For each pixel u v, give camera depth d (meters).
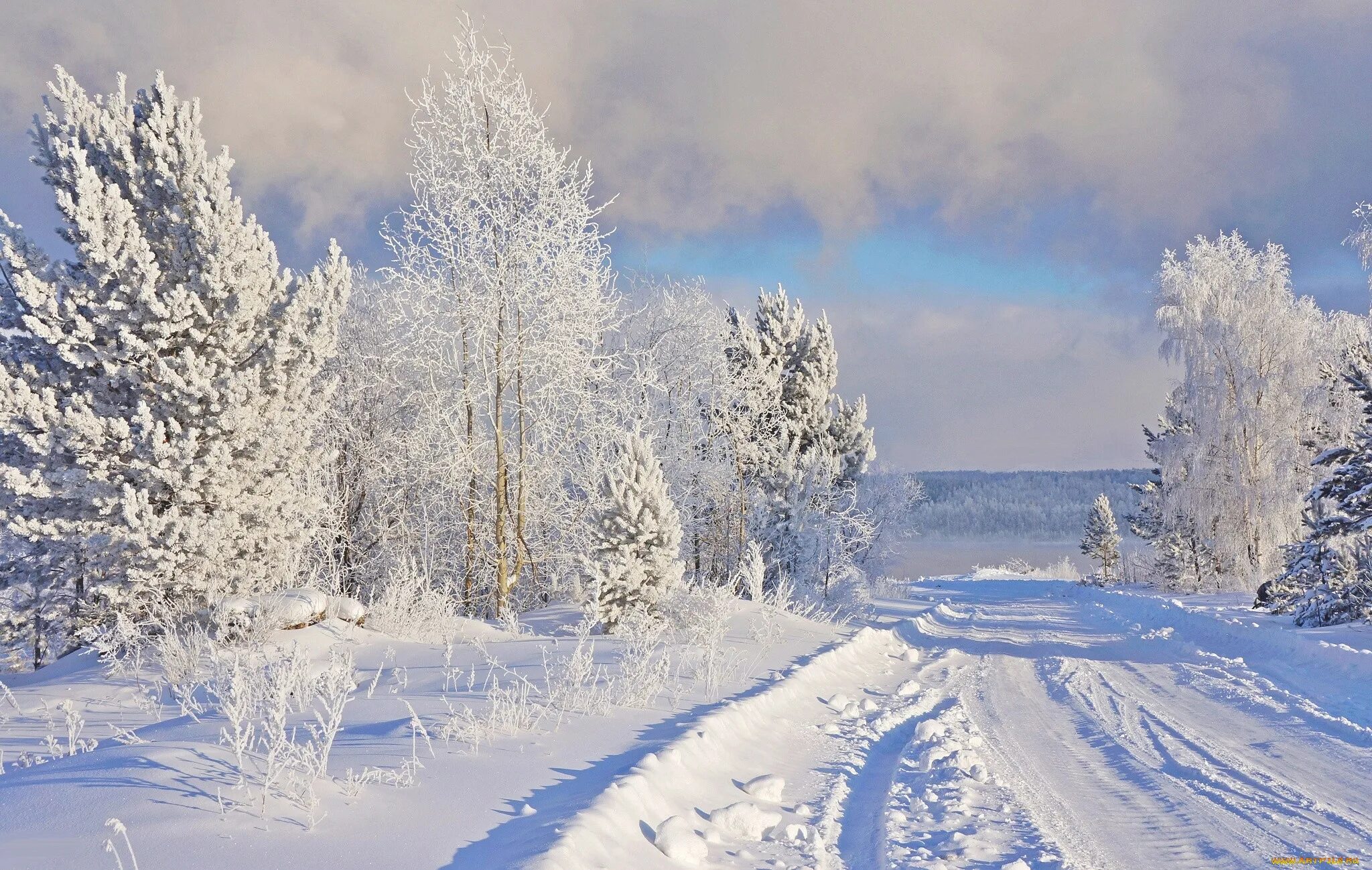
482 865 3.56
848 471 33.00
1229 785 6.17
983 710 9.52
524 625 16.05
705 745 6.12
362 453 21.06
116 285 12.62
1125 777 6.42
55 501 12.01
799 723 8.06
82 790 4.09
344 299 14.54
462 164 17.38
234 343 12.86
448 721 6.19
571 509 20.28
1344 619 16.70
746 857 4.49
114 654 9.84
